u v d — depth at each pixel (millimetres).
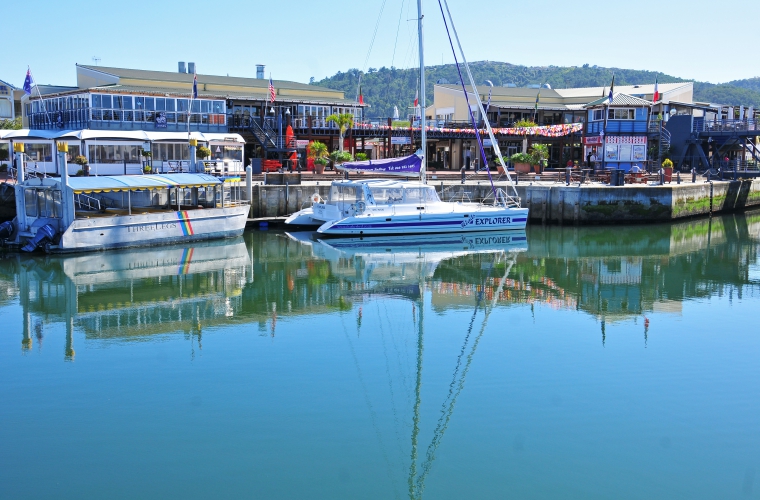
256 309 22672
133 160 43500
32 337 19406
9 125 61625
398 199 37219
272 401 14742
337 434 13289
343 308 22891
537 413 14156
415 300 24000
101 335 19641
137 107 47000
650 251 34375
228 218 35875
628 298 24312
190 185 33844
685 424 13672
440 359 17531
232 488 11297
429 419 13852
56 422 13672
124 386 15609
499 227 38562
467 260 31641
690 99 74375
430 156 65750
